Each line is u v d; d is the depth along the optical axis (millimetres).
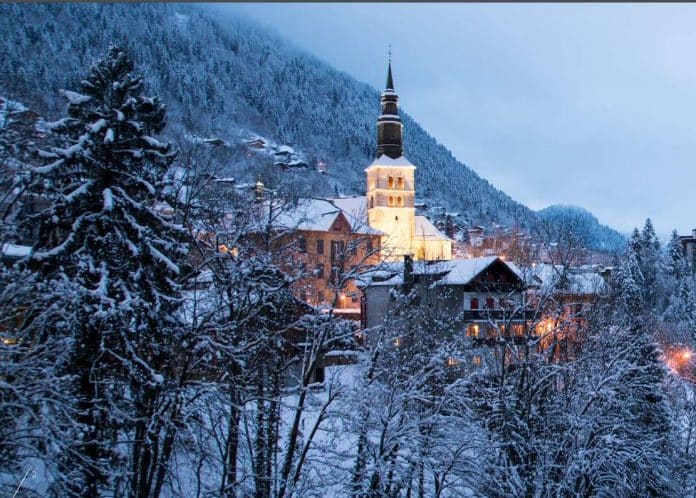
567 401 24406
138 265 17531
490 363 29375
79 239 17250
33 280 15594
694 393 33531
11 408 14312
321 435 25297
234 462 18203
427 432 21125
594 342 26281
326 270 64625
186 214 20562
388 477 20484
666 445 26234
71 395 15906
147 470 17047
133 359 16312
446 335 36719
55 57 141125
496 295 41344
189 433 17062
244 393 18609
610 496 23406
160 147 18969
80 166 17812
